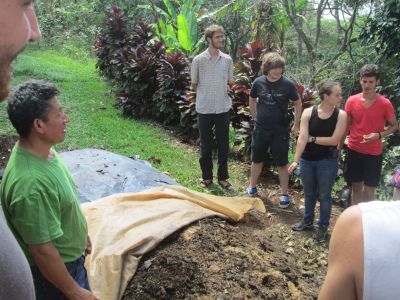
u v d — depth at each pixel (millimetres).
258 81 5215
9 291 869
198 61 5410
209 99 5477
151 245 3514
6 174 2193
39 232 2102
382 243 949
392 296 927
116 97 8969
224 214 4500
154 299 3180
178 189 4520
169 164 6484
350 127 4840
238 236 4090
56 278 2178
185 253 3553
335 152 4352
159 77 8141
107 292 3154
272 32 11438
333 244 1044
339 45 11172
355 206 1046
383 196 5512
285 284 3508
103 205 3998
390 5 7164
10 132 6812
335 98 4133
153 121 8539
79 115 8281
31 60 12672
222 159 5762
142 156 6605
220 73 5438
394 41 7297
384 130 4711
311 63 10289
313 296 3482
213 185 5891
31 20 972
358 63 8867
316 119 4270
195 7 10711
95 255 3379
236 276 3420
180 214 4000
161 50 9227
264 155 5469
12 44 880
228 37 12320
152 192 4336
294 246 4449
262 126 5262
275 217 5105
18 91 2186
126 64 9312
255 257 3768
